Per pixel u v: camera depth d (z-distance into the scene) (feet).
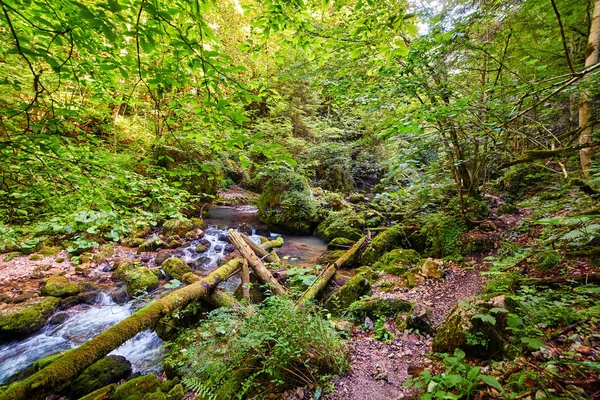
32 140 6.15
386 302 13.62
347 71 15.88
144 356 13.64
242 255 19.02
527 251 14.07
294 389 8.77
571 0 12.34
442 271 17.02
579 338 7.18
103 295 19.42
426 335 11.19
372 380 8.86
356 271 20.88
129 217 12.10
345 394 8.34
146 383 10.94
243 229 35.60
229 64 5.89
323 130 42.37
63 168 8.68
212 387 9.30
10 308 16.47
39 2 5.07
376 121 22.74
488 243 19.19
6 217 9.86
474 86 15.96
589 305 8.68
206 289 14.96
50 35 5.08
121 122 30.19
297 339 9.45
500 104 10.25
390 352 10.41
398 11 6.71
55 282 19.79
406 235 24.81
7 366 13.38
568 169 21.38
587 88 9.56
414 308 12.20
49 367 8.61
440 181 24.38
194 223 34.68
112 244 27.17
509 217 24.09
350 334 12.04
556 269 11.68
